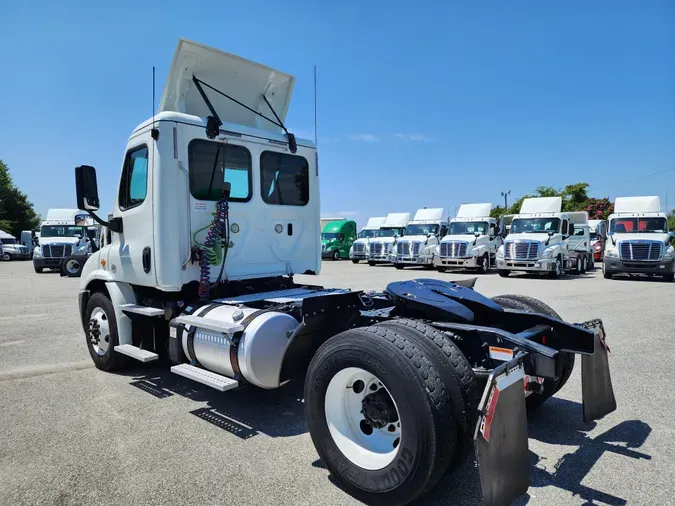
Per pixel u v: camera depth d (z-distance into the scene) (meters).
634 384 4.86
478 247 21.20
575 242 21.77
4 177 57.88
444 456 2.49
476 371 3.06
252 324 3.71
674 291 13.10
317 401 3.00
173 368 4.10
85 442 3.61
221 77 5.23
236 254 4.96
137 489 2.93
